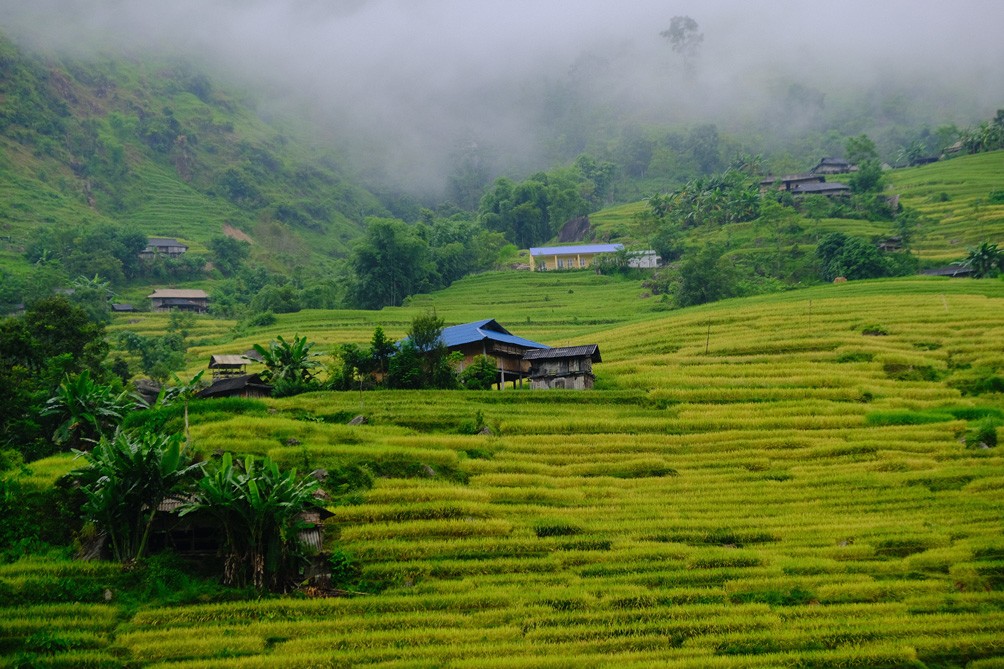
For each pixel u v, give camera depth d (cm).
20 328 7812
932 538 5256
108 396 6500
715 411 7719
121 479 4738
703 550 5222
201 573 4747
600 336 11662
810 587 4806
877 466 6450
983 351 9069
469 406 7650
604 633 4338
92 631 4131
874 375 8762
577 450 6781
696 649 4200
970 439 6706
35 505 5084
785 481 6291
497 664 4028
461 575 4925
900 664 4094
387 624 4366
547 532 5441
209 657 4016
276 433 6334
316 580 4753
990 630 4338
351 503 5553
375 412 7344
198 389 8588
